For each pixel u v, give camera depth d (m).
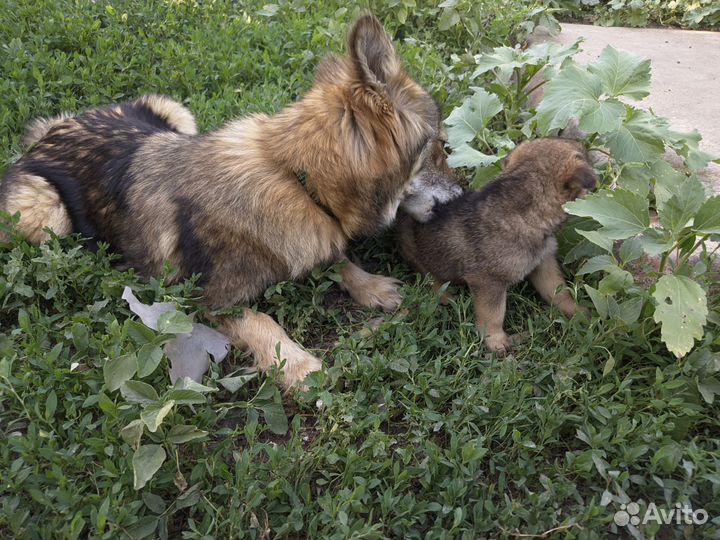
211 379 0.68
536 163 0.78
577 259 0.85
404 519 0.57
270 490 0.58
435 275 0.86
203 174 0.77
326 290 0.82
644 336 0.71
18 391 0.64
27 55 1.19
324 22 1.41
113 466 0.58
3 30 1.26
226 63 1.23
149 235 0.80
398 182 0.78
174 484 0.60
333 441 0.65
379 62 0.71
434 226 0.84
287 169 0.75
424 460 0.62
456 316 0.82
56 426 0.64
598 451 0.61
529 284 0.88
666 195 0.84
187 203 0.77
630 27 1.70
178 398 0.59
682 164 0.98
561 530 0.57
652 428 0.63
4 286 0.76
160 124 0.99
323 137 0.72
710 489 0.61
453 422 0.66
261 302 0.84
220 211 0.75
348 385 0.71
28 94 1.12
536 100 1.18
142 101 1.00
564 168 0.75
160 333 0.64
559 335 0.78
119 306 0.76
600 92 0.85
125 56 1.26
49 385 0.65
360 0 1.49
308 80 1.21
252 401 0.67
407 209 0.86
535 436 0.66
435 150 0.88
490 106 1.01
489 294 0.80
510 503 0.58
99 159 0.85
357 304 0.87
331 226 0.78
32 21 1.32
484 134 1.00
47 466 0.60
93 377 0.66
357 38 0.67
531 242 0.78
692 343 0.63
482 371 0.73
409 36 1.44
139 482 0.55
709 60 1.38
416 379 0.71
